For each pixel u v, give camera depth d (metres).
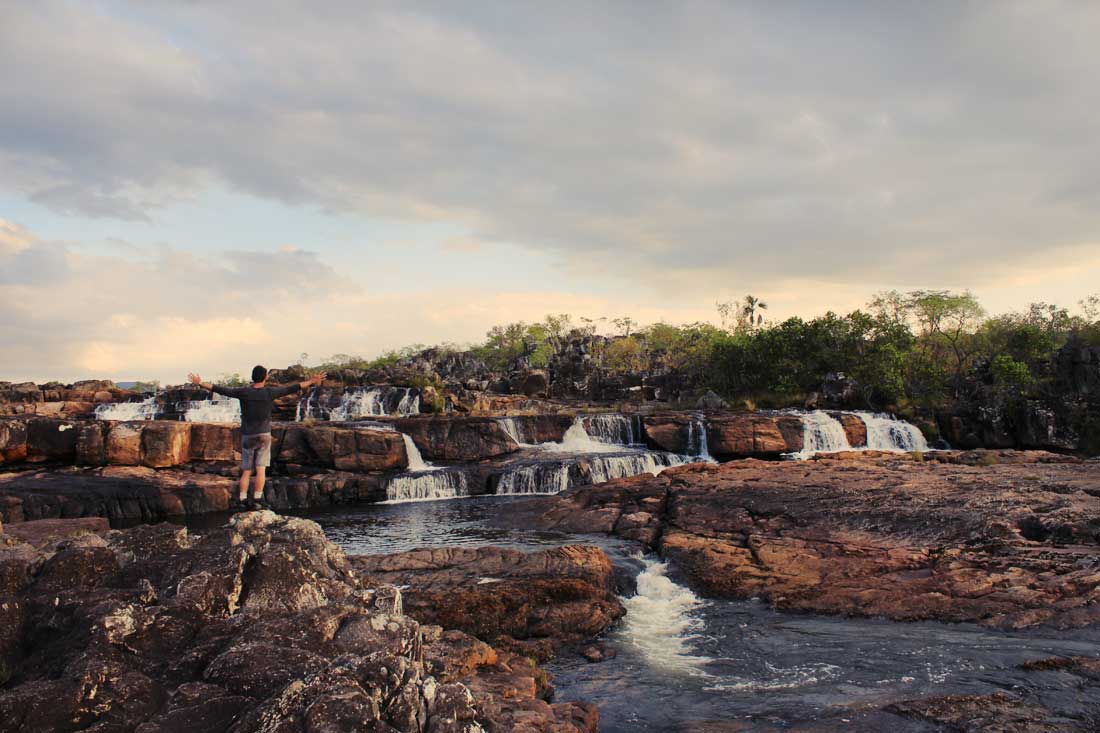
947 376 64.19
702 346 78.75
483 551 17.09
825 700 10.10
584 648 13.32
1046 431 49.22
